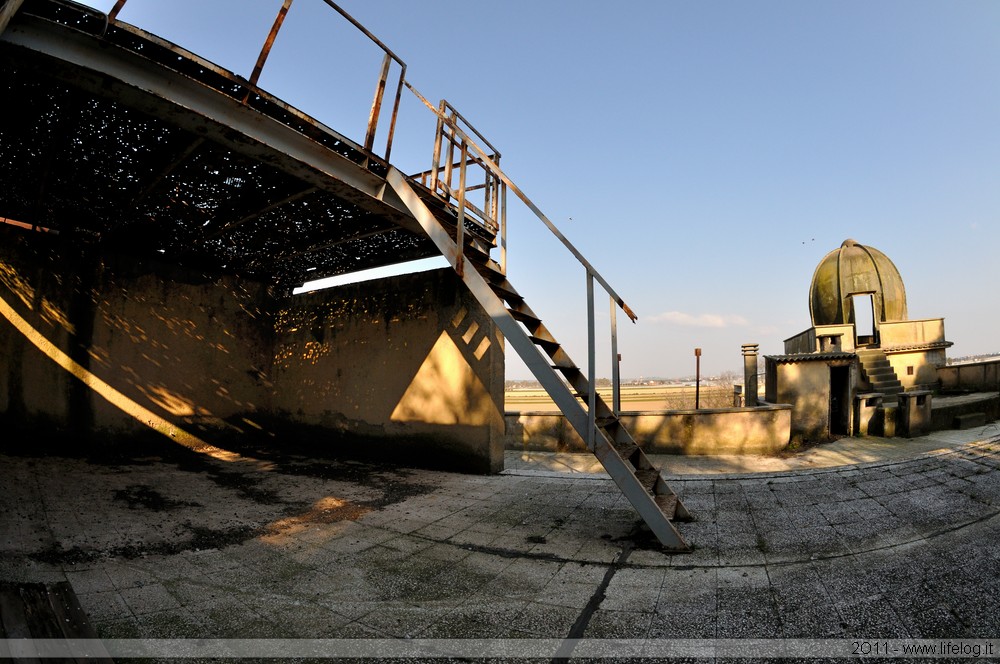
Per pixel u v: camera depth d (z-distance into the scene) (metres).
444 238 4.75
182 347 7.88
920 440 8.90
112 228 6.54
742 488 5.55
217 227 6.21
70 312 6.82
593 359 4.32
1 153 4.52
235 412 8.48
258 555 3.80
